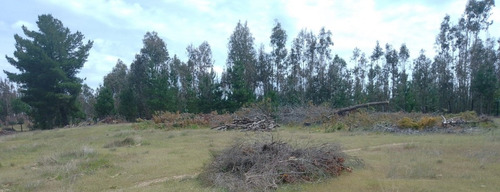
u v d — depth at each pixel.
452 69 47.16
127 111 39.44
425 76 49.25
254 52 46.88
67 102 34.25
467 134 14.92
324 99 46.38
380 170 7.92
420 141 12.65
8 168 9.95
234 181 6.78
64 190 7.12
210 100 36.91
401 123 17.34
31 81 33.69
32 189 7.35
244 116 22.58
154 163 9.67
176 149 12.51
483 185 6.39
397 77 53.22
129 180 7.95
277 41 47.66
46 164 9.86
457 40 46.25
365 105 23.09
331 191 6.37
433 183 6.61
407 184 6.55
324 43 47.84
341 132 17.44
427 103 44.22
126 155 11.03
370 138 14.31
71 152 11.14
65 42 35.50
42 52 32.34
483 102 43.66
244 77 43.69
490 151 9.74
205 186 6.98
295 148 8.20
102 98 39.66
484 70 40.69
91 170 8.90
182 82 47.78
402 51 53.03
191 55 49.50
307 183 6.90
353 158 8.58
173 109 38.53
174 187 7.02
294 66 48.12
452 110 47.28
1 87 56.94
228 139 15.16
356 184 6.75
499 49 46.16
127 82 49.69
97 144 14.66
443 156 9.28
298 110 23.22
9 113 53.34
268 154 7.60
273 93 38.44
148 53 47.72
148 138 16.38
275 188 6.58
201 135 17.34
